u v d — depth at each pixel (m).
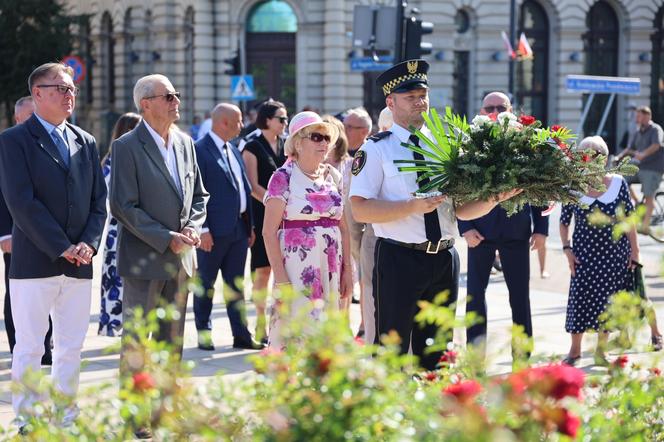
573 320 8.21
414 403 2.97
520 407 2.97
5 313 8.23
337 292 6.81
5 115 42.09
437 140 5.50
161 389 3.24
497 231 7.77
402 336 5.99
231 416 3.09
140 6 41.38
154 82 6.41
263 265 9.38
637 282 8.23
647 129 19.22
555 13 40.31
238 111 8.93
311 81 37.00
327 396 2.88
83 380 7.39
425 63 6.03
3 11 39.22
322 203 6.71
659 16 42.22
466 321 3.50
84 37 45.31
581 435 3.15
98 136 44.50
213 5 37.47
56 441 3.29
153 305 6.36
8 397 6.89
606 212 8.09
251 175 9.16
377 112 37.75
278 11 37.22
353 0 36.88
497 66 39.56
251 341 8.86
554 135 5.48
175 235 6.35
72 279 6.19
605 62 41.78
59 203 6.08
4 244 7.02
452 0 38.69
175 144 6.61
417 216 5.92
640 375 3.88
